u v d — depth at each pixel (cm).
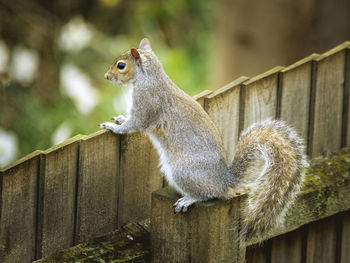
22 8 1342
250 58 1145
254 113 645
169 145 611
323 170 656
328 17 1088
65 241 554
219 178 580
